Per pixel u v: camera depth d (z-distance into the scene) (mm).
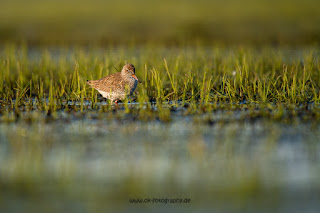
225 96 38188
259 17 93938
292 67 44500
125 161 24266
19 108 36500
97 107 36781
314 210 18422
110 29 85938
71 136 28781
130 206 19328
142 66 47469
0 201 19562
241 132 29188
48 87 43656
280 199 19516
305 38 76562
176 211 18844
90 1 121125
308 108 34812
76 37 80500
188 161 24156
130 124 31547
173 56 53812
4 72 46250
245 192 20281
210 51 62844
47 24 89562
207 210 18812
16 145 26938
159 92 38188
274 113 33375
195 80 42625
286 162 23688
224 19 93750
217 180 21656
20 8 108812
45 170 23016
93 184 21328
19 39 79062
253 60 50531
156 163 23953
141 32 83562
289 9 101375
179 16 97625
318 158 24219
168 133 29312
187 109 35500
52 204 19359
